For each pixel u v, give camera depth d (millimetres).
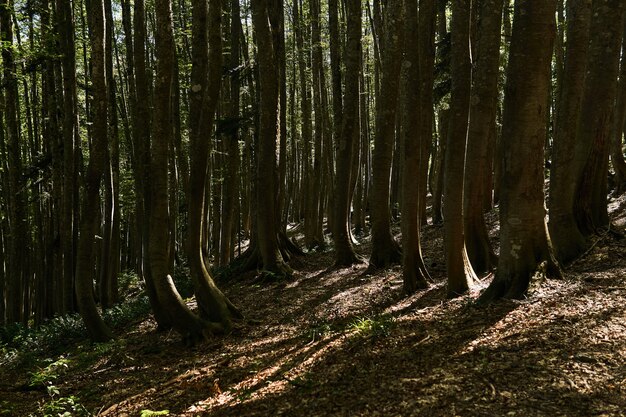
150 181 9727
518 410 4184
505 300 7043
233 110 16656
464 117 8031
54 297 17219
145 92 10039
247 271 15141
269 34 13516
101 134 10375
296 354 7168
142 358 8750
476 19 12547
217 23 9008
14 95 15914
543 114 6930
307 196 21797
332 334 7762
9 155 16297
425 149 12688
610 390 4293
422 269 9750
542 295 6875
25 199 17641
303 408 5105
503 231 7352
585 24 8477
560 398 4289
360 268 13531
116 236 17438
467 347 5762
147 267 10086
